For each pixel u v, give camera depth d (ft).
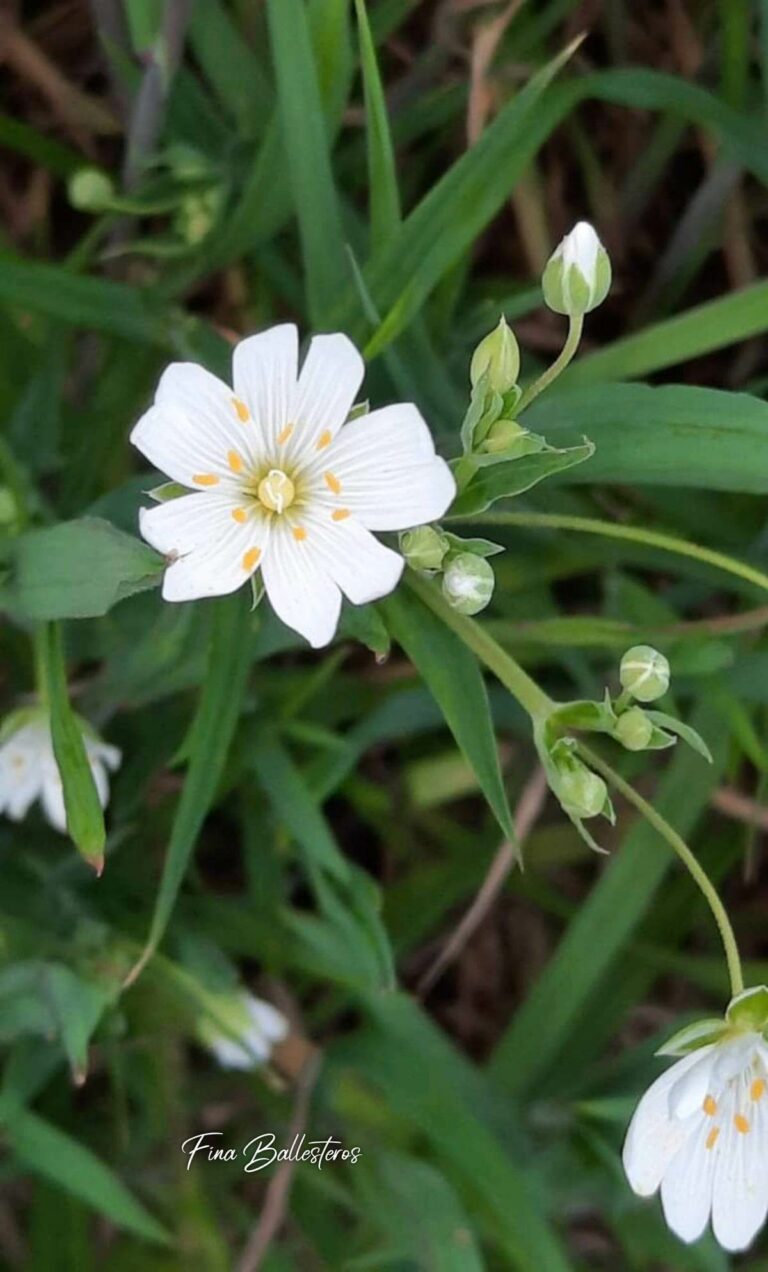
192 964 0.82
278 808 0.82
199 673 0.77
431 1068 0.82
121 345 0.82
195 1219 0.85
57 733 0.67
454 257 0.74
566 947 0.85
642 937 0.91
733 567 0.68
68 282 0.77
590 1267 0.94
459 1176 0.84
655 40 0.92
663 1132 0.67
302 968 0.86
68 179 0.86
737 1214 0.69
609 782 0.92
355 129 0.88
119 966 0.79
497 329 0.64
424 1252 0.82
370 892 0.80
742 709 0.82
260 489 0.65
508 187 0.74
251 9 0.84
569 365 0.77
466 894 0.94
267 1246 0.86
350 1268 0.85
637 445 0.71
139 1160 0.86
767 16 0.79
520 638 0.80
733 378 0.95
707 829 0.92
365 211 0.89
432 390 0.79
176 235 0.79
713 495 0.86
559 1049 0.89
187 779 0.70
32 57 0.89
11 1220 0.88
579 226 0.64
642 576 0.93
